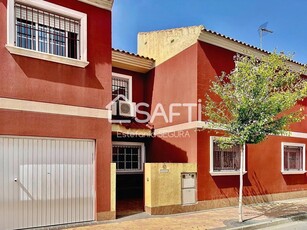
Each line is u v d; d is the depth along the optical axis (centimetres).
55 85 793
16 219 722
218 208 1067
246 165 1172
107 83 888
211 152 1076
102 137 866
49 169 779
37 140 768
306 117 1433
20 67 744
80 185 825
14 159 731
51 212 773
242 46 1173
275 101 847
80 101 832
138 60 1312
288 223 906
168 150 1205
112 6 912
